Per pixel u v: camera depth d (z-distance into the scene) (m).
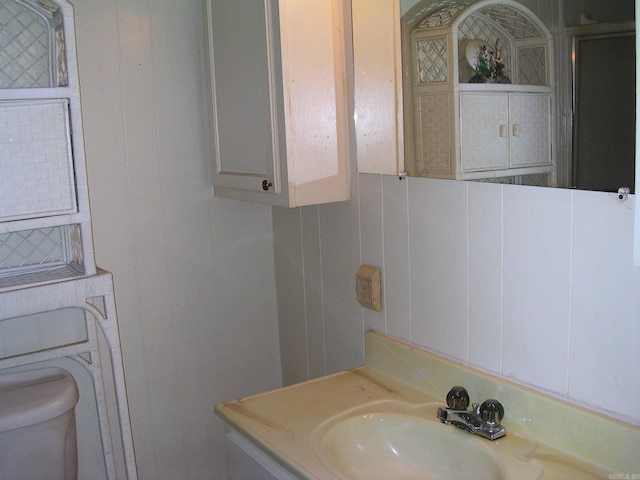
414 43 1.46
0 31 1.74
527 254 1.28
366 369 1.76
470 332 1.45
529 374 1.32
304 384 1.67
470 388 1.45
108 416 1.99
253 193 1.83
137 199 1.97
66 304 1.63
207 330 2.15
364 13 1.60
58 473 1.75
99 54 1.87
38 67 1.80
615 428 1.16
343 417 1.47
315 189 1.71
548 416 1.28
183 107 2.01
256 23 1.67
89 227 1.66
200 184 2.07
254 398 1.59
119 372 1.73
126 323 2.00
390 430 1.46
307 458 1.29
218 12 1.84
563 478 1.17
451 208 1.45
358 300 1.77
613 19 1.03
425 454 1.41
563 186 1.16
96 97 1.88
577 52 1.09
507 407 1.36
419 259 1.56
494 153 1.29
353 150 1.73
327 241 1.92
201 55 2.01
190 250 2.08
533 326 1.30
